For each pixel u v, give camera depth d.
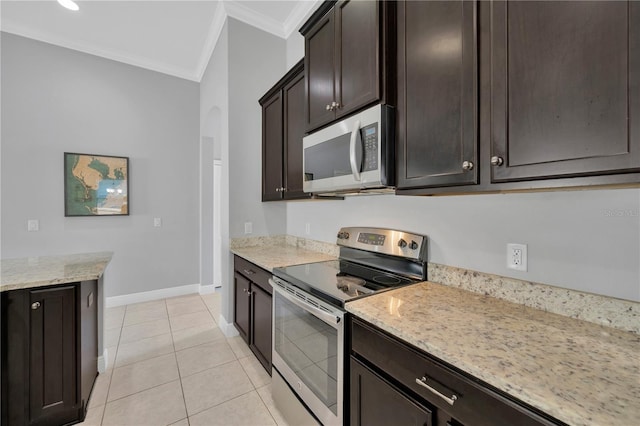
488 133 0.95
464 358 0.76
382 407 1.01
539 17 0.82
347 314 1.19
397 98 1.27
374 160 1.26
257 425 1.63
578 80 0.75
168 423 1.64
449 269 1.41
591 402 0.59
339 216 2.19
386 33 1.27
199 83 3.89
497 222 1.23
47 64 2.98
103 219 3.30
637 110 0.66
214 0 2.51
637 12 0.65
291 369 1.59
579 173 0.75
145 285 3.59
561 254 1.05
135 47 3.21
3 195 2.80
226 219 2.73
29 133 2.91
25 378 1.49
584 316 0.99
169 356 2.35
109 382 2.00
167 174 3.69
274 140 2.47
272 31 2.87
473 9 0.98
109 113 3.31
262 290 2.06
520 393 0.63
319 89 1.67
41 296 1.51
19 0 2.46
